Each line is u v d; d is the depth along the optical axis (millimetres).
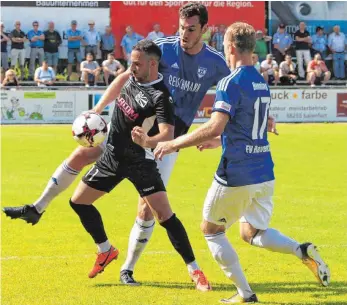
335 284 9734
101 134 9734
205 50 10398
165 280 10008
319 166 21812
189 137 8070
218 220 8672
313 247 9141
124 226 13688
